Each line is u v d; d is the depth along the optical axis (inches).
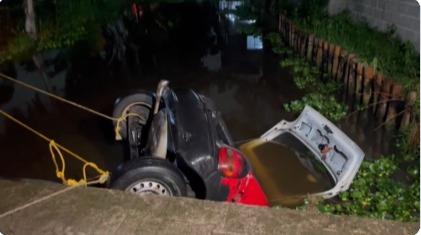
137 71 397.1
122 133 213.5
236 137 238.7
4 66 410.3
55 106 297.7
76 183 138.9
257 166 189.0
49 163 209.6
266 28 580.7
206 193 139.8
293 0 554.9
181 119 152.3
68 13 641.6
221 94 323.0
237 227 115.3
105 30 608.1
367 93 272.2
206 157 137.9
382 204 161.3
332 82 325.4
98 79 370.9
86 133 247.1
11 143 233.6
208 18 706.8
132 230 114.0
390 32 352.5
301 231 113.7
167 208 123.6
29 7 491.8
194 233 112.7
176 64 421.1
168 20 695.1
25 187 135.3
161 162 138.9
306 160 192.2
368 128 247.3
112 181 138.3
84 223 117.0
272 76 365.1
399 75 260.4
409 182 185.5
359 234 112.6
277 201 166.6
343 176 166.9
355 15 433.7
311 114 202.8
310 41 383.9
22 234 113.0
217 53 462.3
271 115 274.2
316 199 162.2
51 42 510.0
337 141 181.9
